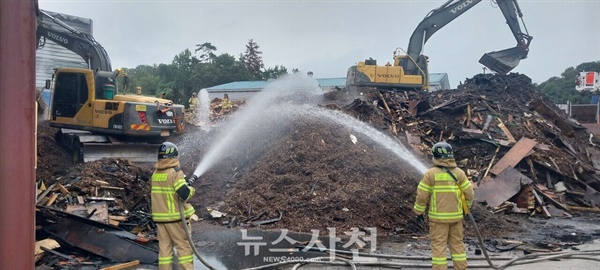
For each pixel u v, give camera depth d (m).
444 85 45.78
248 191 11.79
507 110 19.92
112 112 13.38
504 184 13.51
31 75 4.58
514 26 25.27
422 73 25.52
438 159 6.52
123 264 7.27
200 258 6.44
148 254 7.69
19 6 4.50
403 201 11.24
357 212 10.72
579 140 20.97
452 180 6.40
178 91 56.59
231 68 58.91
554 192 14.29
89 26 24.78
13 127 4.50
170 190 6.26
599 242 10.02
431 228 6.48
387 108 19.56
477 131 17.06
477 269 7.73
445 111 19.47
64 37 15.64
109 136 13.56
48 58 23.75
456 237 6.48
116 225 9.35
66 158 13.67
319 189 11.41
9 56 4.48
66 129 14.19
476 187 13.73
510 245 9.52
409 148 15.48
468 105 19.09
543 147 16.36
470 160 15.88
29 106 4.57
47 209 8.32
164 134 14.02
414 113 19.94
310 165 12.20
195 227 10.43
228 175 12.97
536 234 10.74
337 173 11.87
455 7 26.17
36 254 7.37
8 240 4.51
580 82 59.59
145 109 13.59
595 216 13.06
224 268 7.63
